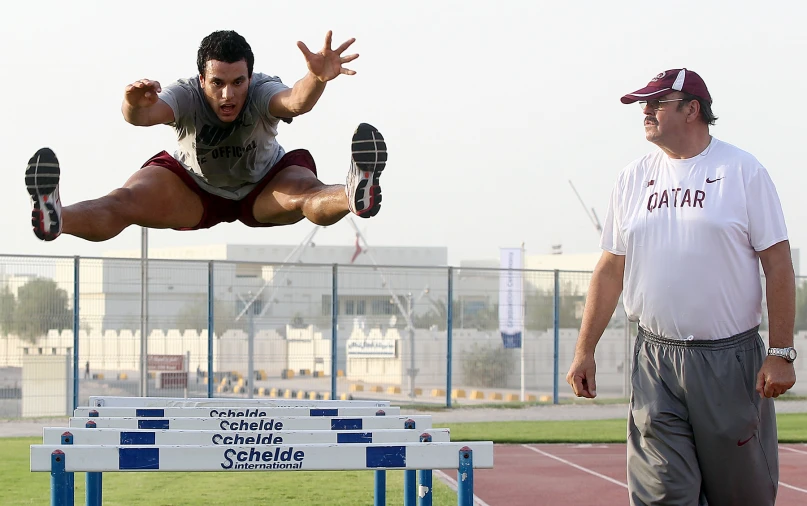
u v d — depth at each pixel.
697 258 4.86
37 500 11.01
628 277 5.11
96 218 5.45
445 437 5.93
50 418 20.45
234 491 11.74
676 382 4.95
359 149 4.93
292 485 12.25
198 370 21.78
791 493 12.23
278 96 5.41
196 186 5.96
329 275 23.09
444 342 24.77
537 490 12.30
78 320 20.62
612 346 28.89
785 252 4.82
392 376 24.67
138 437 5.84
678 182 4.95
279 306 22.78
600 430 19.33
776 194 4.86
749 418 4.86
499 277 25.02
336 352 22.62
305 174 5.97
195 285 21.75
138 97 5.04
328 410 7.53
